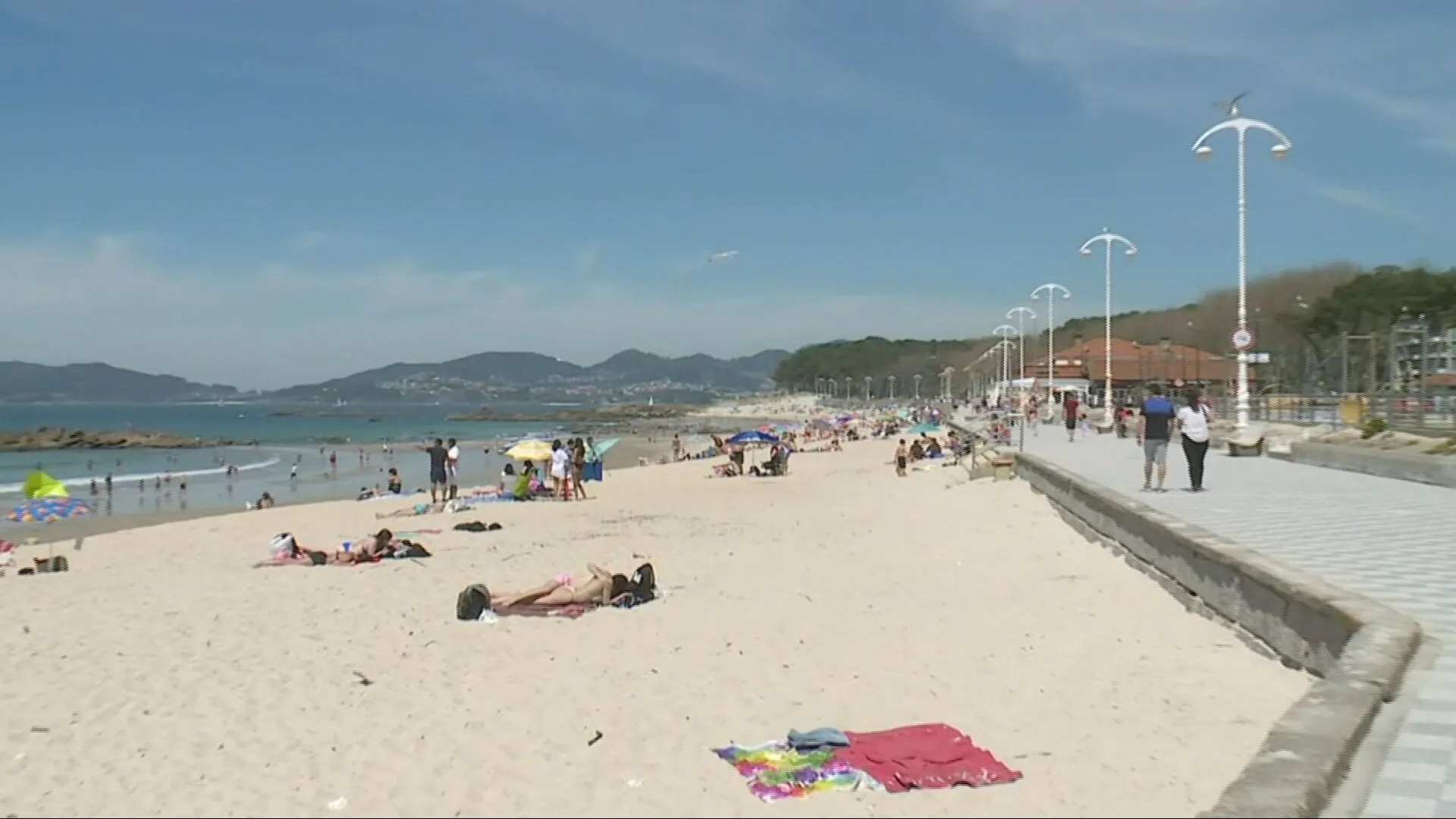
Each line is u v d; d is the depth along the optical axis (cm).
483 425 15888
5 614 1327
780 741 737
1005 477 2905
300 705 878
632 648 1035
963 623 1101
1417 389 2997
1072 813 578
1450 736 594
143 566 1852
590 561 1653
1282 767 516
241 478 5369
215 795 688
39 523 3172
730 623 1137
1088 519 1711
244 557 1934
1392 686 655
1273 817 461
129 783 718
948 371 15088
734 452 4438
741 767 686
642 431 13162
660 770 693
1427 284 5797
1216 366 7619
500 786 677
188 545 2216
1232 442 2833
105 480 5097
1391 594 931
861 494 2995
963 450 4125
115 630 1203
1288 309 6981
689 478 4053
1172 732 712
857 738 732
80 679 985
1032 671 895
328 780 705
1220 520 1439
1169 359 7525
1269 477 2158
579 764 711
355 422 17062
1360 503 1653
